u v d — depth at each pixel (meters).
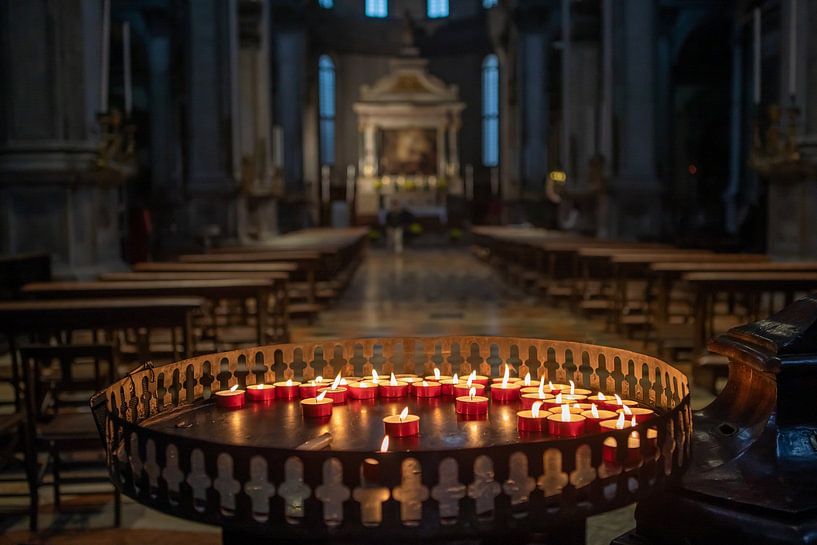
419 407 2.34
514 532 1.61
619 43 17.94
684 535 2.16
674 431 1.84
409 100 40.06
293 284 12.44
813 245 11.10
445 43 43.44
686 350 8.11
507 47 36.62
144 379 2.26
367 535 1.57
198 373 2.47
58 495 4.58
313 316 11.33
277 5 32.97
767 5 22.59
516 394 2.41
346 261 17.17
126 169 10.71
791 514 1.96
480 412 2.20
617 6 17.92
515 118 35.06
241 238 17.92
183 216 21.88
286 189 31.81
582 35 21.53
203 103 17.56
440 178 39.66
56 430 4.39
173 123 26.91
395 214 33.59
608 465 1.79
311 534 1.58
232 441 1.99
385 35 43.47
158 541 4.12
